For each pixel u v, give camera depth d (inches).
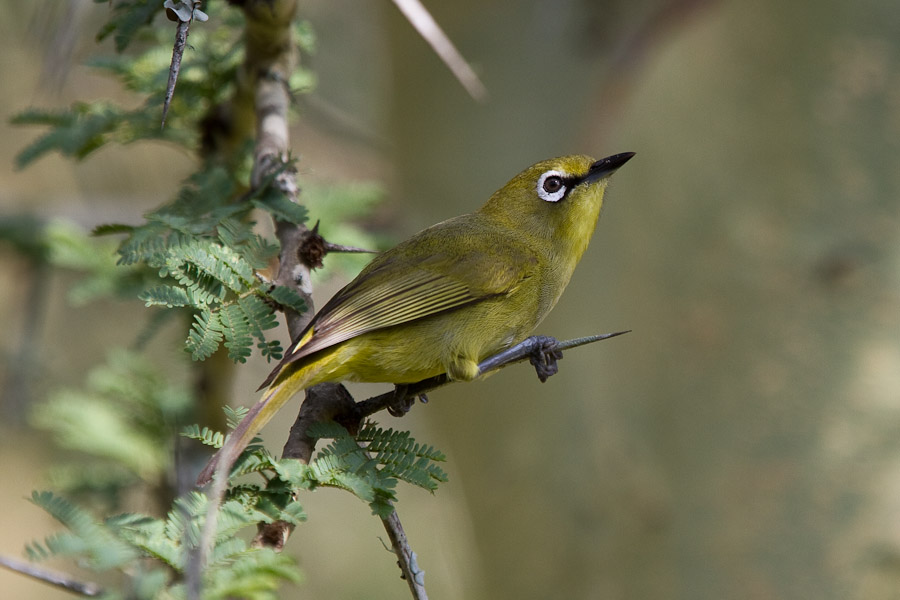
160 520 186.1
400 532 211.0
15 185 616.4
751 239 480.7
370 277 292.8
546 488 496.4
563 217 339.6
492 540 512.7
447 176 533.0
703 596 454.0
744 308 477.1
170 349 403.2
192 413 375.2
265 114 293.3
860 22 484.7
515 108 526.6
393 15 550.6
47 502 168.2
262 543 199.2
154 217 260.7
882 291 466.0
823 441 454.0
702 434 471.5
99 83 495.8
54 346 601.6
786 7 487.5
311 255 266.2
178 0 201.6
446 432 537.0
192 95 336.5
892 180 474.9
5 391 455.5
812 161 479.2
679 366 482.3
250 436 221.1
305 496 685.3
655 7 507.8
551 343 281.0
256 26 293.0
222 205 289.0
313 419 236.5
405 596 672.4
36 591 605.0
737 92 490.3
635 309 496.1
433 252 307.0
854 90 480.7
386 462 224.5
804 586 441.4
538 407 502.3
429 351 293.0
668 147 495.5
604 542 479.2
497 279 307.3
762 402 464.8
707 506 462.6
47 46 282.2
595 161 349.7
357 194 389.7
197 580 154.8
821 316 467.2
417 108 541.3
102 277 379.6
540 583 496.1
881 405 453.4
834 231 474.3
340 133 590.2
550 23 525.7
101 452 369.4
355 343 279.6
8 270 518.9
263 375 514.3
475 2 531.8
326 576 666.2
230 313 236.5
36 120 341.1
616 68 512.7
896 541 434.0
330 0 713.0
